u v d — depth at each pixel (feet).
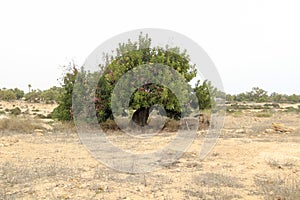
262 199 14.60
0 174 18.63
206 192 15.56
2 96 165.99
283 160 22.62
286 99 184.14
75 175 18.85
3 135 38.88
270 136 37.96
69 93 48.88
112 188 16.25
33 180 17.57
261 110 113.60
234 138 35.76
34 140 34.32
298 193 14.71
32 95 170.50
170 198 14.67
